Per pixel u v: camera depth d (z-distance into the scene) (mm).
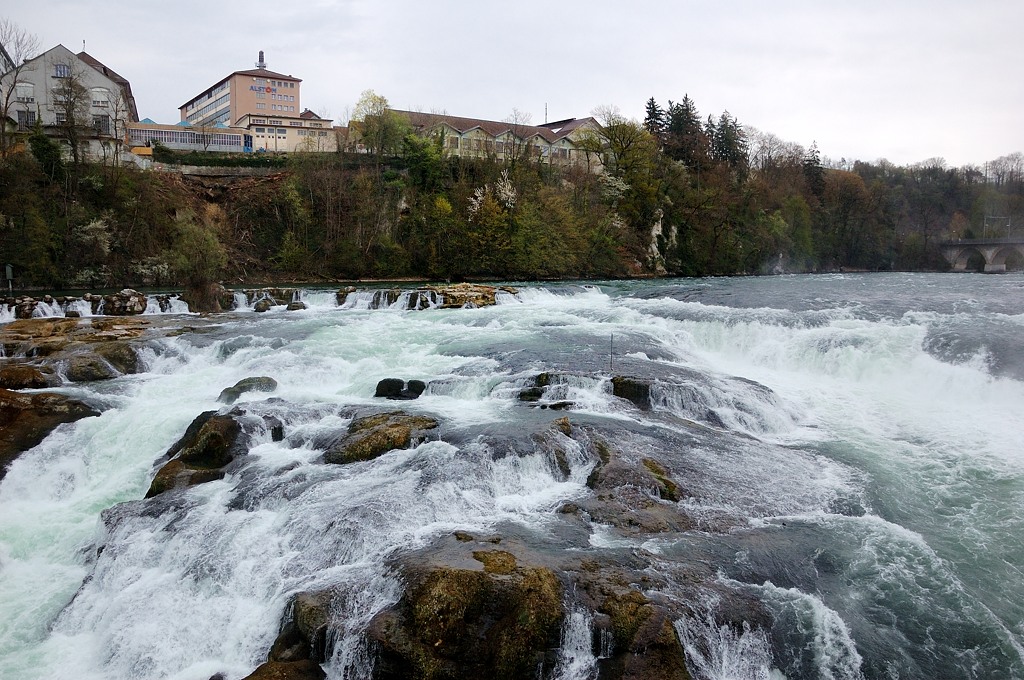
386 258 72062
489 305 45469
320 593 11766
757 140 124312
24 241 54188
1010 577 13211
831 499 16156
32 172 57250
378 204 74250
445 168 81125
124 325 36312
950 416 22203
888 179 137625
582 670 10383
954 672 10859
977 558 13859
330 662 10906
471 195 77938
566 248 76125
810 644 11281
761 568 13008
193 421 20359
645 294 48781
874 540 14297
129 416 22062
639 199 88000
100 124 77125
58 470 19484
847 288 51281
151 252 61094
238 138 99500
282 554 13734
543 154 101625
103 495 18172
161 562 14281
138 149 78938
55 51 80562
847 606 12133
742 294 46281
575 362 26750
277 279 68062
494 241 72938
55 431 21328
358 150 86500
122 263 58938
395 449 18031
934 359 25297
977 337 26219
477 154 86250
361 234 72062
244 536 14430
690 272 86625
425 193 77562
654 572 12281
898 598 12430
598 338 31641
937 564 13461
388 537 13469
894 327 28828
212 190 73500
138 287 57906
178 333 33812
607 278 77500
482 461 16609
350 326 35812
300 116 121562
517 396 22781
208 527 14969
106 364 27359
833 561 13477
